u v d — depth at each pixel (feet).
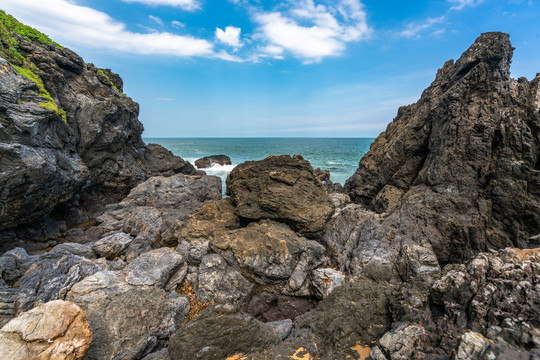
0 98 46.70
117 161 78.18
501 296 17.99
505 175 38.73
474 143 41.29
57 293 28.78
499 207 38.52
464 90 44.11
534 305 16.51
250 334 23.25
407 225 40.22
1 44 58.44
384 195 52.13
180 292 35.42
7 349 17.67
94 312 25.13
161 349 25.49
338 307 27.02
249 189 46.55
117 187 78.54
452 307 19.66
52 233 53.01
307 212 42.47
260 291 35.70
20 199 45.03
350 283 30.73
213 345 21.89
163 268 34.45
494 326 16.35
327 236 43.11
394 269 34.73
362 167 71.97
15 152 43.57
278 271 34.53
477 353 14.32
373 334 22.44
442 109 47.50
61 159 56.29
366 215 44.06
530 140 37.70
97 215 68.74
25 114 48.83
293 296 35.22
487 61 43.55
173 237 46.98
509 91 42.86
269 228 40.11
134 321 25.25
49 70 64.64
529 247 27.86
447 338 17.65
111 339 23.58
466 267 22.04
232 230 42.11
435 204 41.11
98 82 79.82
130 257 42.27
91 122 69.92
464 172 41.55
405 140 55.47
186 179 74.74
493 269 20.20
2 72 49.70
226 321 23.09
